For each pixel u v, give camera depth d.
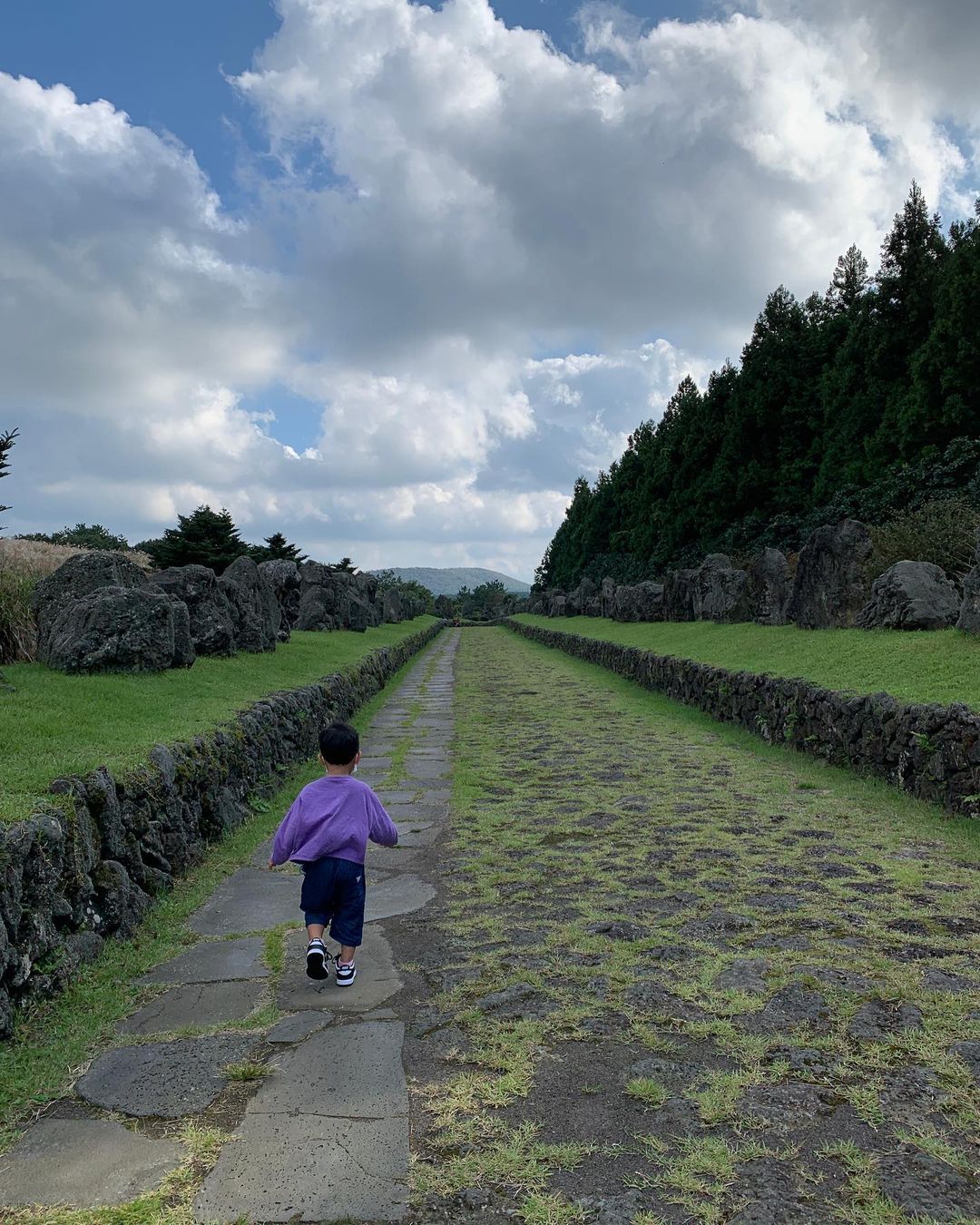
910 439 19.34
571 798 7.84
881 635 11.61
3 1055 3.20
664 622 24.06
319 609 22.72
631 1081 3.04
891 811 6.95
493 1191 2.48
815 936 4.35
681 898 5.01
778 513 25.84
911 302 20.86
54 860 3.85
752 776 8.58
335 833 4.01
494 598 81.81
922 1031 3.34
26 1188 2.53
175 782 5.59
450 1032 3.47
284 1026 3.56
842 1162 2.57
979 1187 2.45
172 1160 2.66
